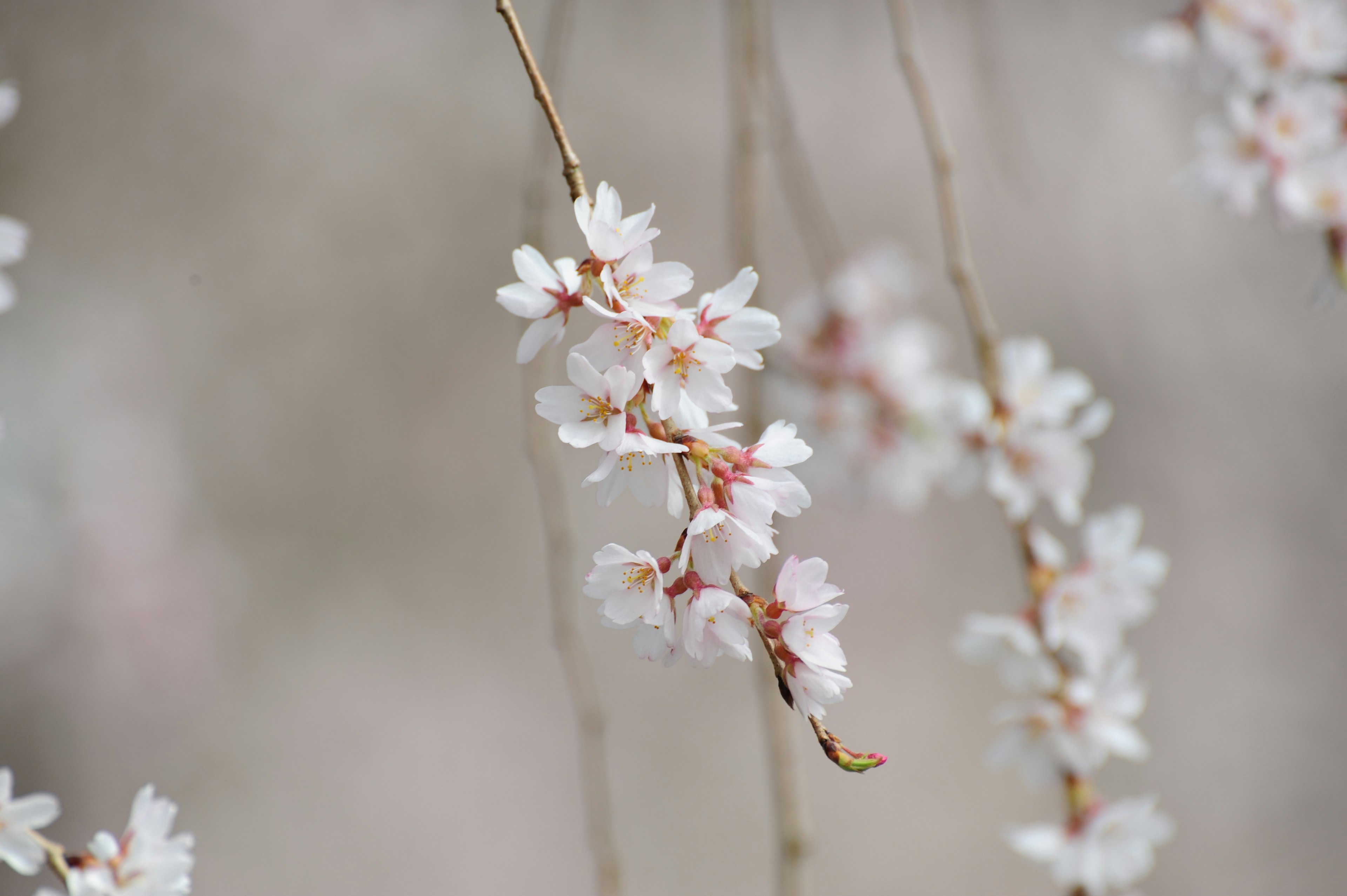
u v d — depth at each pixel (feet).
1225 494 11.50
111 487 10.10
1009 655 5.37
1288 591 11.36
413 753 11.60
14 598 9.50
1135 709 5.34
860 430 6.95
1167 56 5.82
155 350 10.72
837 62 11.31
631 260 4.74
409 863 11.10
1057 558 5.39
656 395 4.71
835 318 7.04
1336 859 10.72
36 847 4.87
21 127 9.45
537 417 5.40
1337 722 11.04
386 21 10.84
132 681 10.02
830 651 4.68
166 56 10.00
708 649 4.71
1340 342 11.15
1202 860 10.80
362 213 11.57
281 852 10.71
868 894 11.19
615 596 4.72
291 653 11.45
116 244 10.44
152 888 4.90
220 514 11.21
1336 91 5.55
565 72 10.94
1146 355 11.50
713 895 11.34
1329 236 5.57
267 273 11.34
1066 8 10.14
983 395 5.80
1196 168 5.58
